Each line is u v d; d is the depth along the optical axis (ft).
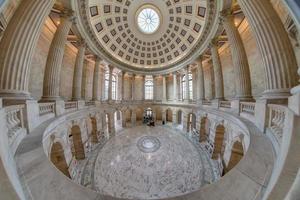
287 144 7.78
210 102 49.88
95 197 7.64
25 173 8.95
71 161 31.73
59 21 37.60
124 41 79.97
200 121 55.57
